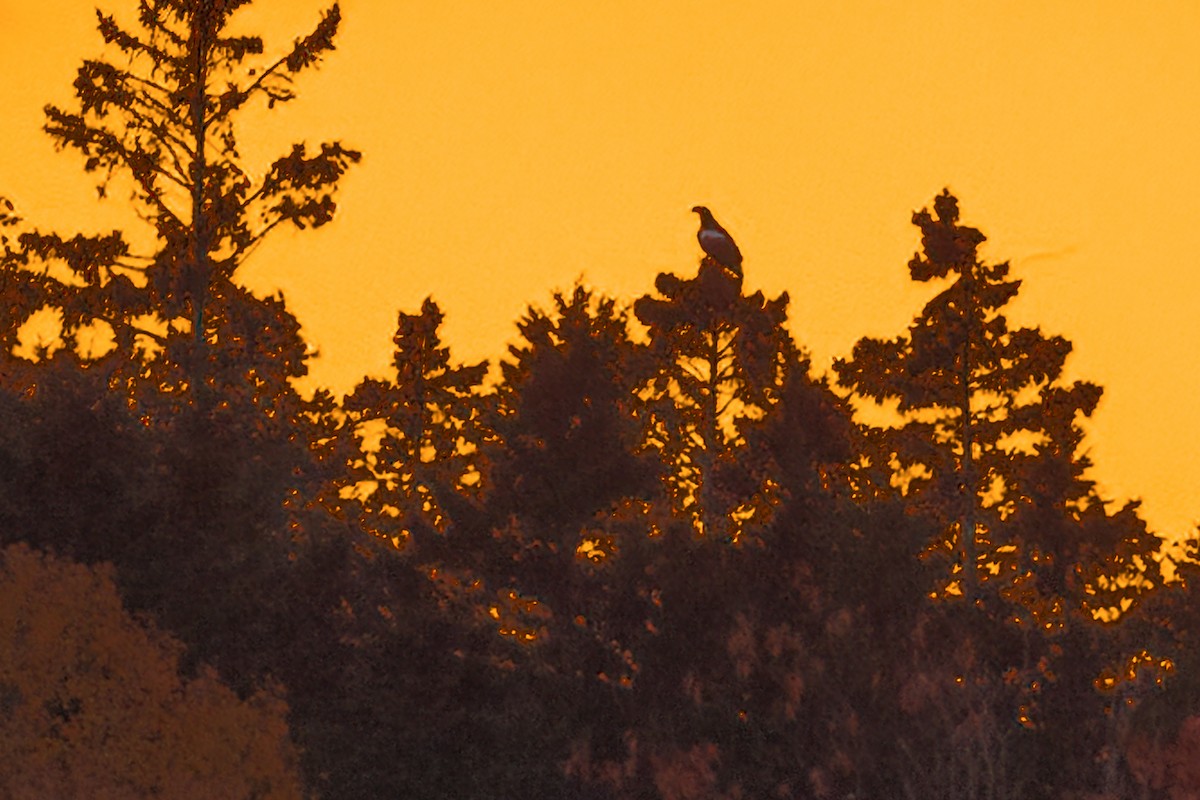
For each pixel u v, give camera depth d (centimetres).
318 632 13075
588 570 13875
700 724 13438
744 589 13688
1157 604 14312
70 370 13288
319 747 12938
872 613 13700
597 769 13312
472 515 14112
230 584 12875
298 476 14025
